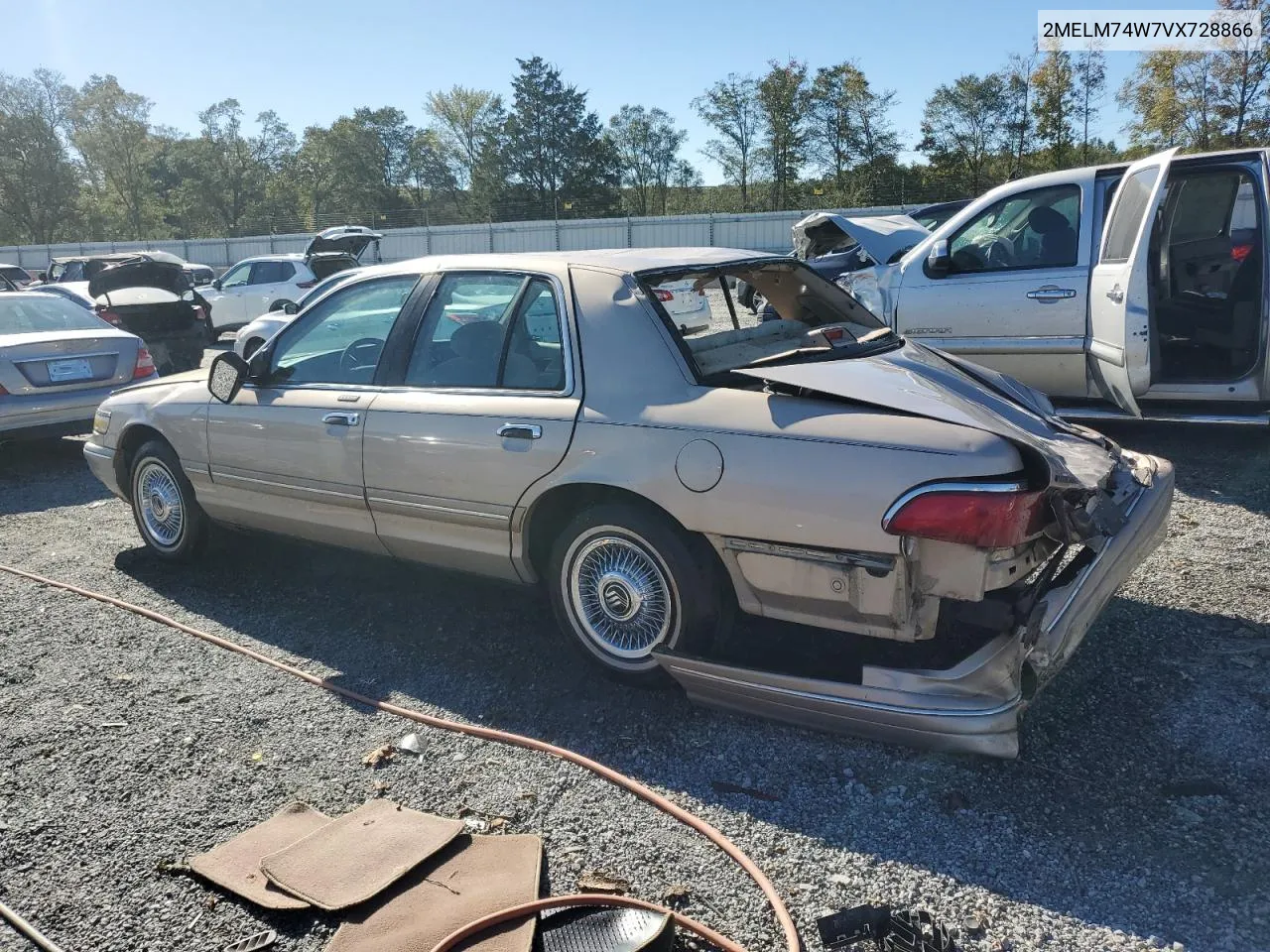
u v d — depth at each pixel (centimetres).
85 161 7244
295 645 421
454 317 404
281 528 467
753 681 318
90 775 317
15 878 267
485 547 386
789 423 314
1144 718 333
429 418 389
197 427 482
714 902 250
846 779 304
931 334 725
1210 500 575
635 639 358
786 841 275
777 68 5569
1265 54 3359
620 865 266
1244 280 618
